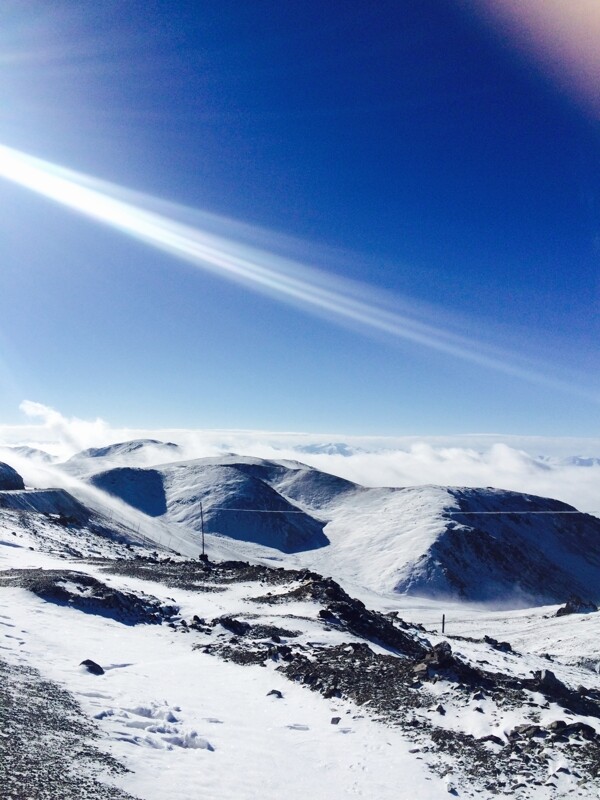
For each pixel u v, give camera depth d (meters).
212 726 14.78
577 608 101.94
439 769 13.37
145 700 15.36
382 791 12.14
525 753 13.98
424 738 15.25
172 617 31.86
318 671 21.27
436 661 20.58
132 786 9.67
